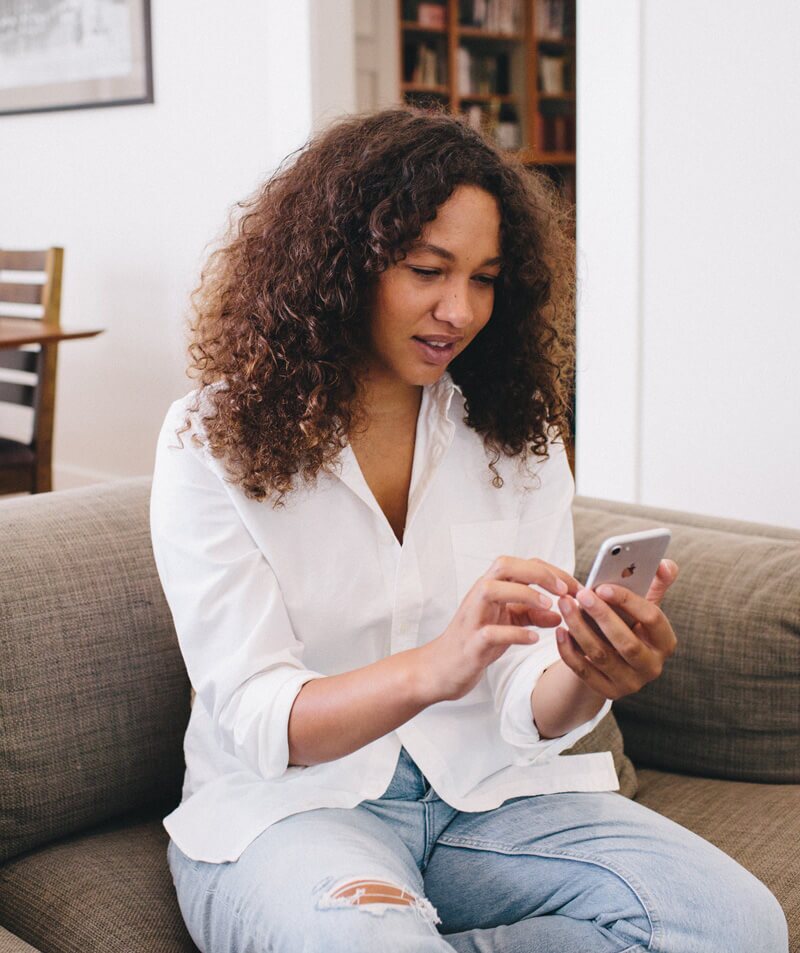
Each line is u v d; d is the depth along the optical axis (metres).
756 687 1.47
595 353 2.96
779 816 1.37
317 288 1.13
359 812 1.15
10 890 1.21
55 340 3.23
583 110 2.88
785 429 2.64
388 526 1.18
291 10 3.45
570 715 1.14
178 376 4.04
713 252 2.71
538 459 1.32
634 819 1.16
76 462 4.49
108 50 4.02
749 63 2.58
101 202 4.20
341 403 1.17
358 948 0.94
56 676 1.27
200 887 1.09
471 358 1.27
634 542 1.01
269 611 1.12
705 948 1.01
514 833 1.17
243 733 1.07
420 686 1.00
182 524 1.14
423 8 5.04
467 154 1.12
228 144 3.74
